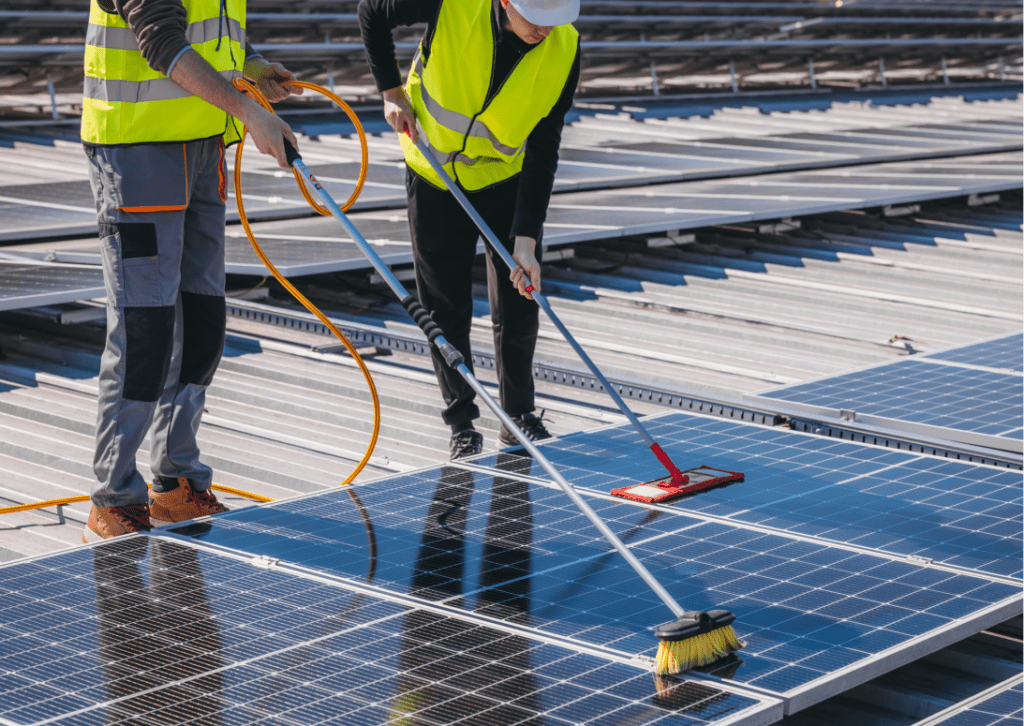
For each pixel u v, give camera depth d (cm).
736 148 1391
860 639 276
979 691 300
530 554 333
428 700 244
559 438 460
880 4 2450
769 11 2359
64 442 500
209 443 514
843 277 851
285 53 1812
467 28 427
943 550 337
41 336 672
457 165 462
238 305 713
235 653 268
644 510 372
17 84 1647
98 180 364
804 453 437
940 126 1686
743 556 330
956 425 457
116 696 246
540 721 235
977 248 952
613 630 281
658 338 700
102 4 351
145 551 337
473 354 629
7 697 246
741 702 243
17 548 398
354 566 324
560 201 1034
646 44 2073
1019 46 2638
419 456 503
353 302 768
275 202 934
